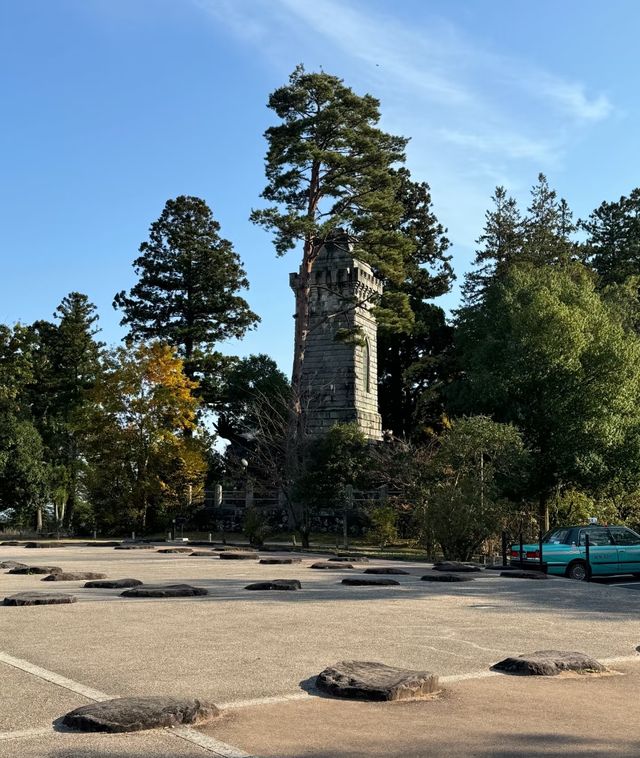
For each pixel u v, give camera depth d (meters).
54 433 77.94
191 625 12.59
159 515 58.22
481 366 51.84
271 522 59.78
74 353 81.00
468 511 31.89
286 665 9.83
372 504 50.28
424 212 83.00
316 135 55.62
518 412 47.66
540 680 9.38
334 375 65.44
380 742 6.89
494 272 78.94
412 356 78.94
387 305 57.53
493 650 11.23
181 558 30.39
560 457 45.59
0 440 65.06
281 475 55.62
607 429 44.84
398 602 16.00
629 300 62.19
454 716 7.75
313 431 64.69
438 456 37.06
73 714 7.19
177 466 59.00
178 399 59.78
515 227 80.44
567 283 52.41
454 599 16.83
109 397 59.28
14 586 18.36
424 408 74.94
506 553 31.16
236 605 14.98
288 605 15.15
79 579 19.91
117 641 11.16
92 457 60.28
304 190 57.59
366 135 55.81
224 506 62.66
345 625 12.94
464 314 62.91
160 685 8.73
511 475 39.34
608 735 7.27
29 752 6.45
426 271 81.69
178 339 76.25
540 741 7.02
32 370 76.44
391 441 56.25
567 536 26.47
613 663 10.62
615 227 84.56
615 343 46.84
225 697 8.29
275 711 7.79
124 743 6.70
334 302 66.31
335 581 20.22
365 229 56.31
